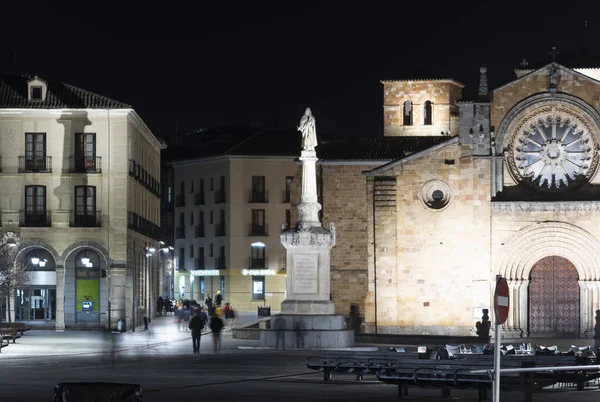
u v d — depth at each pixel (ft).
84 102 322.14
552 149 284.20
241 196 474.08
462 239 284.00
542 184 284.20
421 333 284.61
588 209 280.51
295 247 230.89
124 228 319.47
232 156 473.67
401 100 378.12
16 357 209.97
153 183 392.68
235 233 474.08
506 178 285.23
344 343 230.27
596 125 282.56
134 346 244.42
